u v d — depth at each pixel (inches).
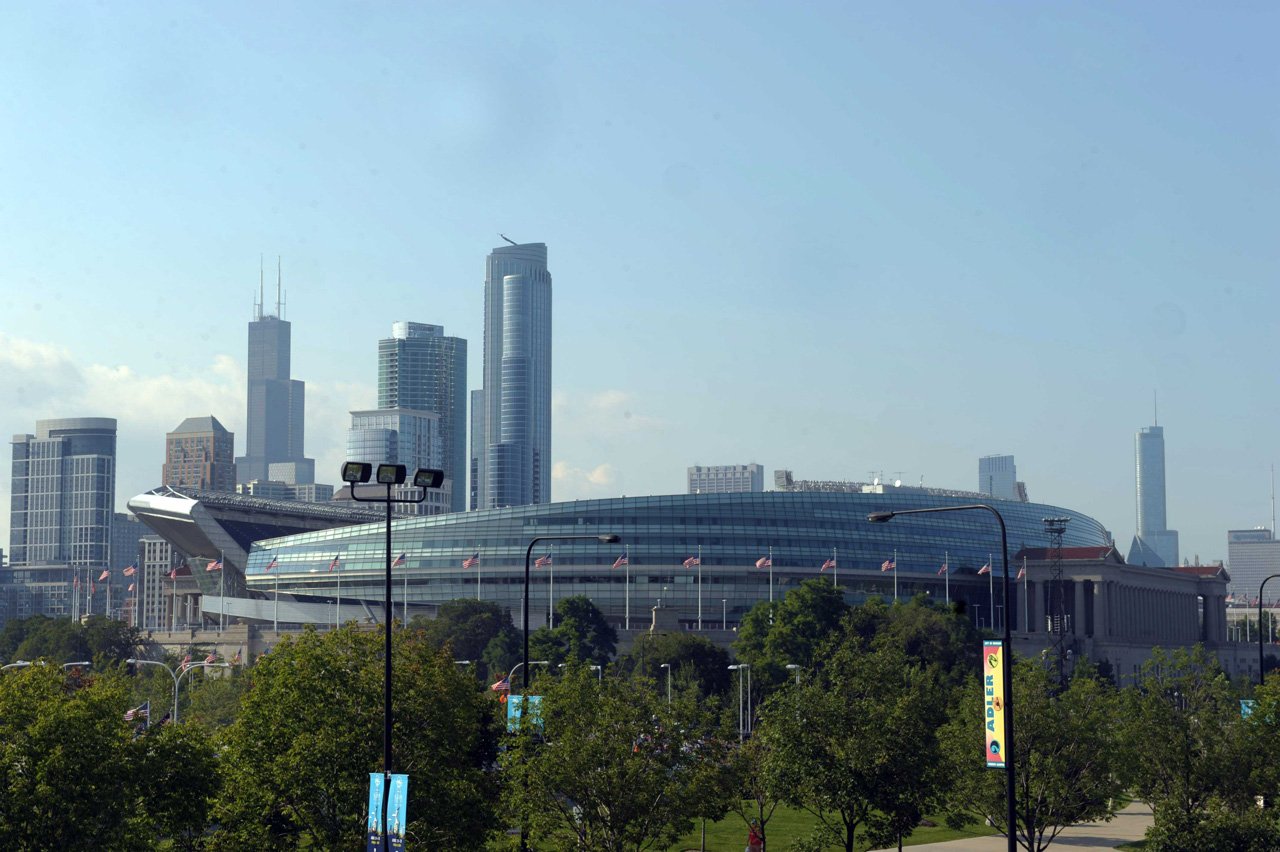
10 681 2165.4
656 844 2428.6
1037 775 2790.4
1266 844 2546.8
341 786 2185.0
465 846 2263.8
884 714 2593.5
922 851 3299.7
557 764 2255.2
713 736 2447.1
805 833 3627.0
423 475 2130.9
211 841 2260.1
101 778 2027.6
